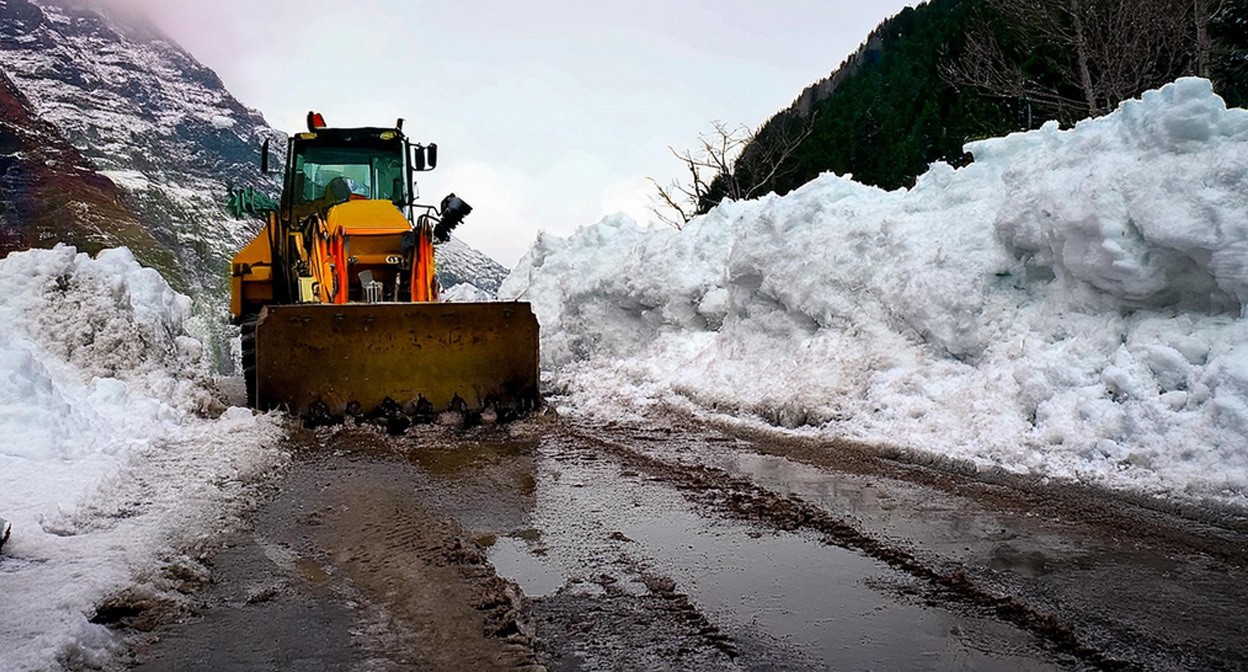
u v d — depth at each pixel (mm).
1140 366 6148
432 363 8547
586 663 3225
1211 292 6184
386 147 10961
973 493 5516
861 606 3748
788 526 4902
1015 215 7582
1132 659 3217
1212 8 17766
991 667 3174
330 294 9078
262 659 3258
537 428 8125
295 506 5363
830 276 9273
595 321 12820
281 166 11383
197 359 9969
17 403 5910
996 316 7582
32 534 4340
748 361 9859
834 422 7734
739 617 3641
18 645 3143
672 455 6879
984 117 21469
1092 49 18031
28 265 8609
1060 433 6078
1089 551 4371
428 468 6453
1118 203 6633
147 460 6156
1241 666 3150
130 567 4023
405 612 3695
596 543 4629
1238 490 5000
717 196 26547
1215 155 6273
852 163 26578
